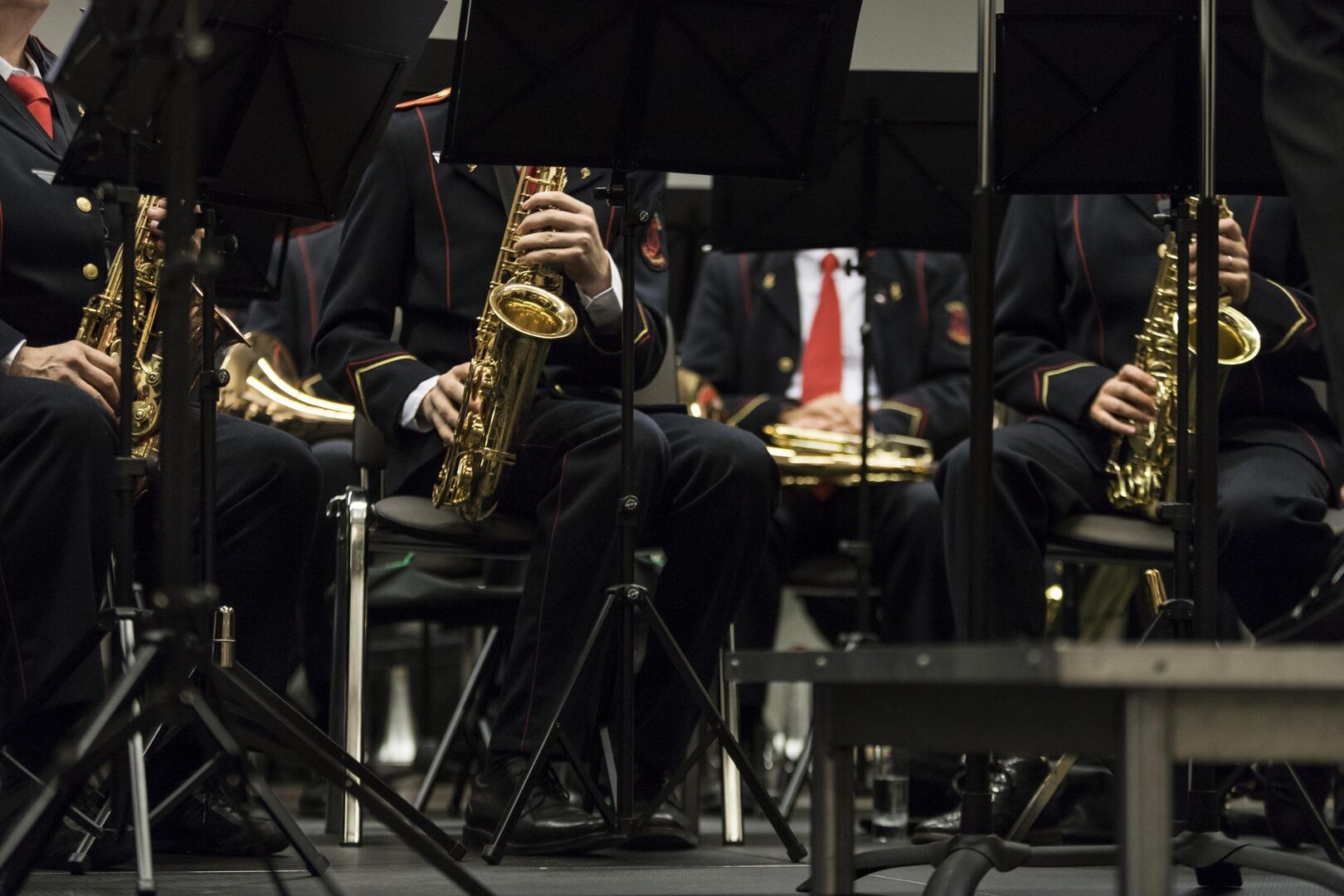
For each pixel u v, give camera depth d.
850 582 11.95
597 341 8.45
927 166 11.12
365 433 8.95
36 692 6.11
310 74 6.83
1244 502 8.36
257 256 8.11
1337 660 3.17
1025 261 9.88
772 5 6.93
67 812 5.90
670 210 13.71
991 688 3.88
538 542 8.02
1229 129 7.75
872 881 7.07
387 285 8.91
